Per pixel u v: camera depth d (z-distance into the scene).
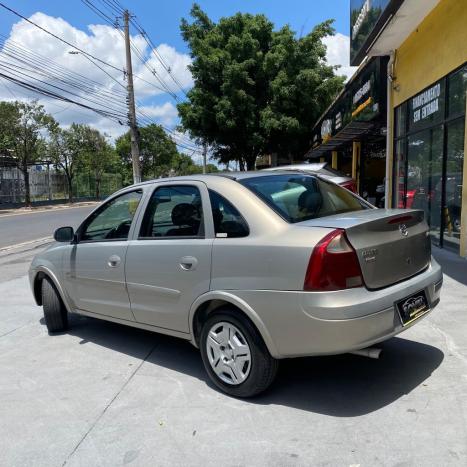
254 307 3.33
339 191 4.39
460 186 8.48
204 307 3.77
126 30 22.73
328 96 23.78
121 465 2.88
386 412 3.29
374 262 3.24
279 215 3.47
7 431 3.34
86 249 4.82
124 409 3.56
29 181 43.81
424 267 3.85
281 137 24.66
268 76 23.81
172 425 3.29
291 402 3.51
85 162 49.06
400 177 12.38
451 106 8.81
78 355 4.73
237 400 3.60
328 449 2.90
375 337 3.14
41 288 5.69
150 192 4.37
